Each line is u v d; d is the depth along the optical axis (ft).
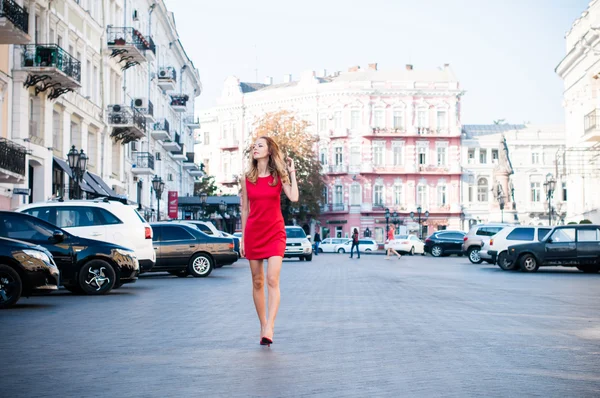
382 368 25.66
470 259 142.00
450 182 316.81
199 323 39.19
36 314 44.14
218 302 52.47
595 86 176.86
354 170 311.88
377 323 39.09
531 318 42.19
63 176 115.75
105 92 140.36
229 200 229.04
